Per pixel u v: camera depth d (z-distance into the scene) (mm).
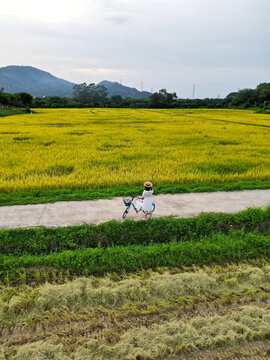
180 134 24922
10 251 5512
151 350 3332
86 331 3643
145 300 4266
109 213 6902
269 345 3480
